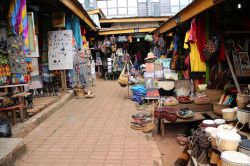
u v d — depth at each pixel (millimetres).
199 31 6102
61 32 8469
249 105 3775
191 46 6227
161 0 19000
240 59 5605
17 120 5332
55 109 6797
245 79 5688
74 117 6148
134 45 17266
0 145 3773
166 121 4668
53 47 8547
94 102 7965
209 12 6059
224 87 5488
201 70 6254
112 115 6270
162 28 10461
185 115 4695
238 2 5684
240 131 3527
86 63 11523
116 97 8773
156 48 12805
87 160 3740
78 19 9852
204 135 3156
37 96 7930
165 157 3941
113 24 17219
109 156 3861
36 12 8031
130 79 8852
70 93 8609
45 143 4438
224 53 5688
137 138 4602
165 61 8500
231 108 4367
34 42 5730
